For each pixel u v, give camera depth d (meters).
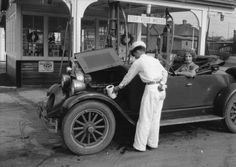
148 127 4.75
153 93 4.68
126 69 5.22
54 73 11.04
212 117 5.66
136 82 5.03
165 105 5.37
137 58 4.89
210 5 9.67
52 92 5.31
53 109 4.93
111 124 4.74
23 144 5.06
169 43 6.81
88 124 4.64
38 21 10.73
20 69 10.53
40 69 10.82
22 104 7.99
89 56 5.24
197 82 5.61
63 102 4.75
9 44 13.23
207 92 5.75
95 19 11.79
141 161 4.43
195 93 5.62
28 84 10.68
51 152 4.74
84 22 11.62
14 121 6.41
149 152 4.80
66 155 4.64
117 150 4.87
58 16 10.98
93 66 5.05
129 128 5.91
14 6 11.12
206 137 5.58
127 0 8.13
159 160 4.47
